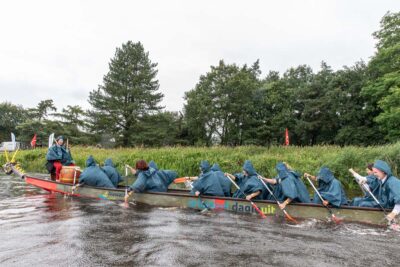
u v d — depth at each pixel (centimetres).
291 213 713
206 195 793
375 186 728
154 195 830
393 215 629
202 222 666
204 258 467
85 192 920
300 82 5544
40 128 4456
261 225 647
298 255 484
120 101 4512
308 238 565
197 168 1642
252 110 4569
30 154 2155
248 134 4484
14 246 507
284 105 4544
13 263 441
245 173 801
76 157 1956
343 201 722
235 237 567
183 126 4819
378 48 3566
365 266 446
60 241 532
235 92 4469
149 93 4556
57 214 721
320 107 4125
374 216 654
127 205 823
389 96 3038
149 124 4462
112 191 877
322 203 707
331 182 720
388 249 512
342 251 502
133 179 1159
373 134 3769
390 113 3039
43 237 552
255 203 742
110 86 4481
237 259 466
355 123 3941
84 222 654
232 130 4519
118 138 4434
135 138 4325
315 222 672
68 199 899
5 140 6906
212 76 4712
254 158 1662
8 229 598
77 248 500
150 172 879
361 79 4041
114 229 605
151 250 495
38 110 5912
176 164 1673
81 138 4406
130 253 482
